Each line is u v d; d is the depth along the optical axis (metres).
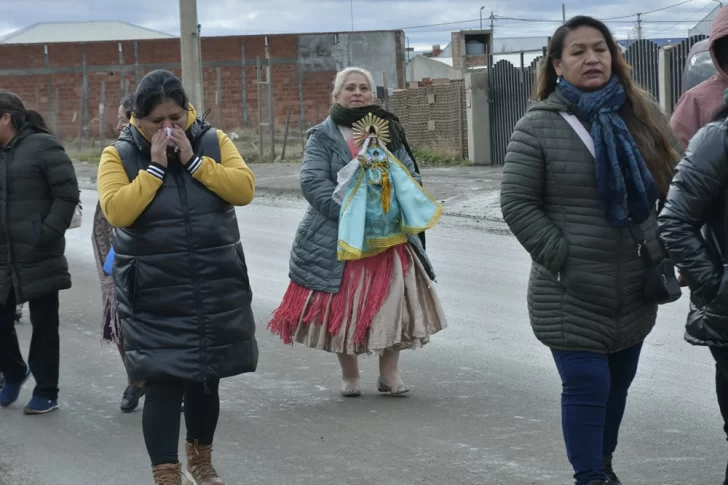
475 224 15.31
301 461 5.73
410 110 28.25
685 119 5.65
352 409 6.70
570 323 4.64
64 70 49.78
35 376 6.87
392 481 5.36
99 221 6.94
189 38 22.94
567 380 4.66
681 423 6.11
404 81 50.19
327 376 7.60
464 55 48.53
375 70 49.97
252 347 4.98
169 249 4.75
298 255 6.84
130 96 6.89
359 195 6.55
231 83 49.34
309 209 6.89
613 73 4.70
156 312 4.80
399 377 7.06
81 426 6.58
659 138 4.68
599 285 4.60
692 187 4.25
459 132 25.81
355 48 49.66
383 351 7.00
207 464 5.17
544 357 7.81
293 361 8.09
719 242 4.34
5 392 7.08
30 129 6.69
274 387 7.34
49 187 6.66
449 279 11.13
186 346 4.79
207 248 4.80
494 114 24.75
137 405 6.96
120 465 5.80
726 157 4.21
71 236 16.66
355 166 6.53
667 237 4.32
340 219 6.52
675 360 7.47
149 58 49.91
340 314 6.67
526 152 4.66
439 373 7.49
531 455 5.66
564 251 4.59
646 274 4.64
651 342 7.99
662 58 19.64
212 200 4.82
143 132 4.84
